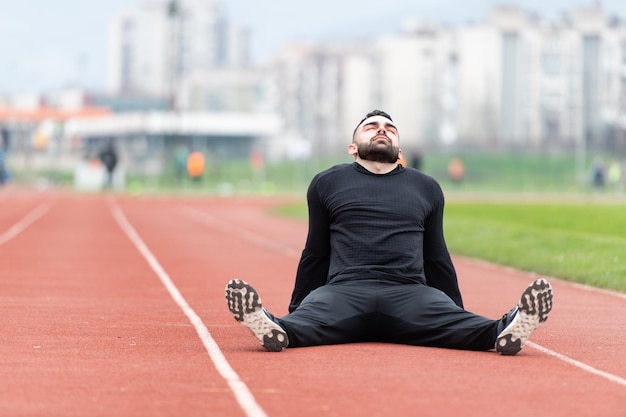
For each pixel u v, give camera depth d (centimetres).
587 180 10525
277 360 1048
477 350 1127
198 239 3375
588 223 3644
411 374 974
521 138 16925
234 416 782
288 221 4612
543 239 2747
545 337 1291
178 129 10631
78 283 1959
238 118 14700
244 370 986
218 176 10800
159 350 1123
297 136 18762
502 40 17062
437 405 832
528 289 1057
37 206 5784
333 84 19625
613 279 1977
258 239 3403
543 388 916
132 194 8012
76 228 3884
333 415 789
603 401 862
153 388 891
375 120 1227
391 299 1154
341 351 1108
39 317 1436
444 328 1131
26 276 2081
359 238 1186
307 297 1181
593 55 16588
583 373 1007
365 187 1205
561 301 1745
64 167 12769
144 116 14100
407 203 1200
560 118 17025
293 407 816
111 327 1334
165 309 1557
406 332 1149
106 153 9188
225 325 1362
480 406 831
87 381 924
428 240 1216
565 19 17200
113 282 1988
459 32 17550
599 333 1345
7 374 958
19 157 12975
